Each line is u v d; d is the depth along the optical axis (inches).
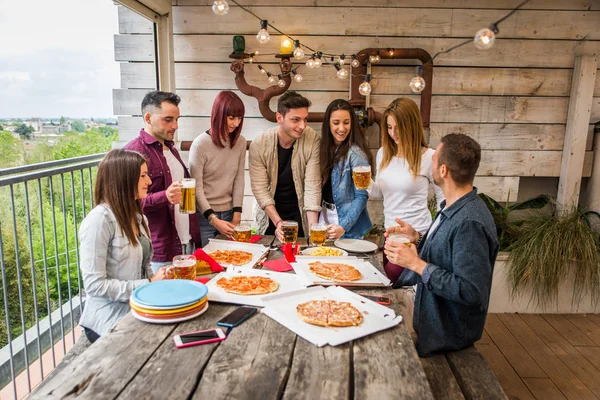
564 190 150.4
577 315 135.7
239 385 45.6
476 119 148.8
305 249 91.5
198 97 146.9
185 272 70.1
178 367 48.7
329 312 60.1
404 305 83.0
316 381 46.2
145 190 77.4
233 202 115.2
